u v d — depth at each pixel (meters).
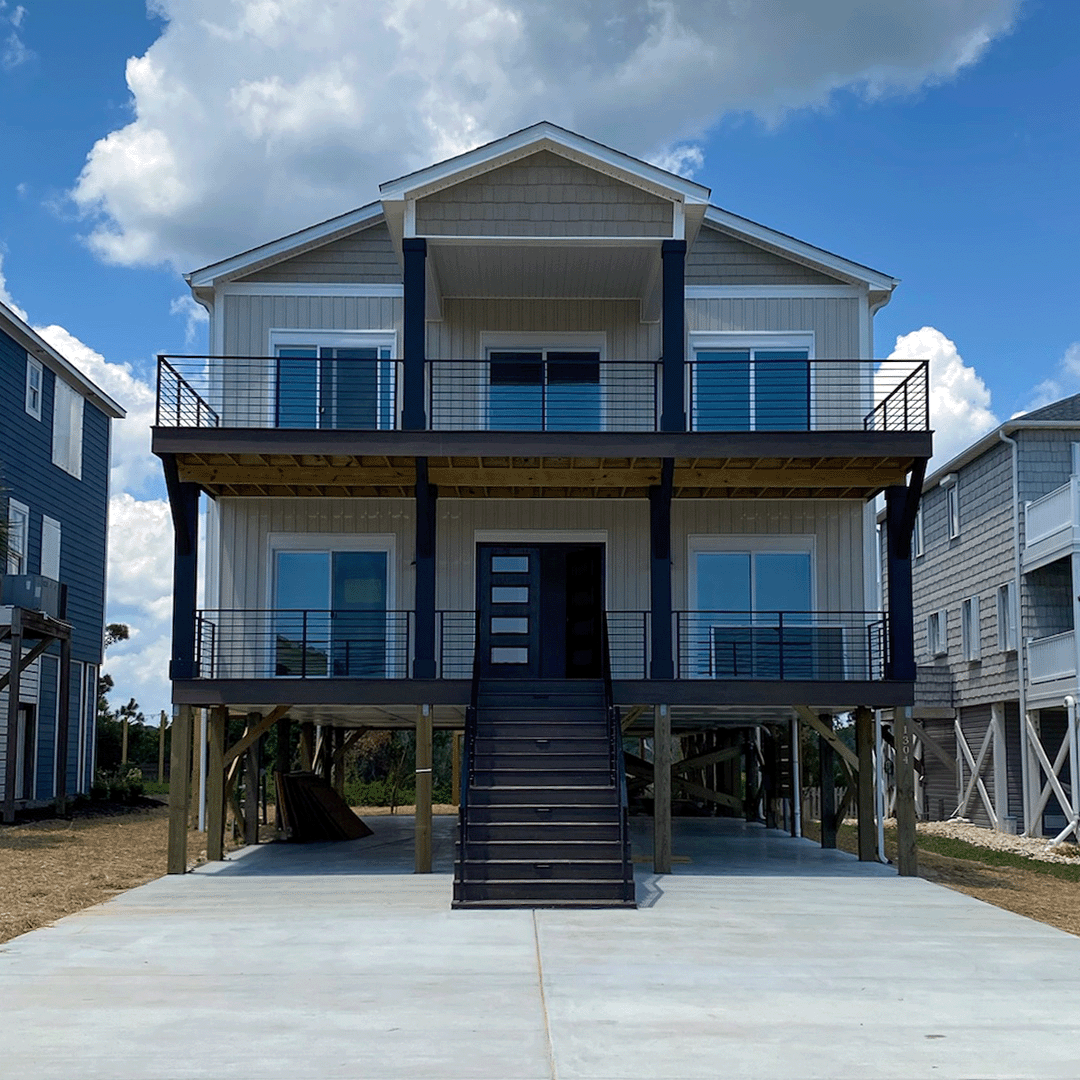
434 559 16.45
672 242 16.39
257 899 13.33
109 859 17.56
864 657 18.28
